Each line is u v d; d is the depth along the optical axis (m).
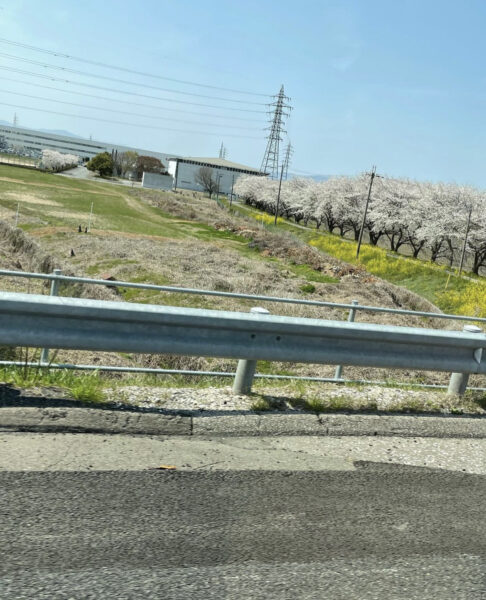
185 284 24.80
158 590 2.58
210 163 171.62
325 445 4.70
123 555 2.84
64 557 2.77
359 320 21.44
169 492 3.58
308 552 3.04
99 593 2.52
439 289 43.75
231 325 5.14
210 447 4.39
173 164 174.50
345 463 4.37
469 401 6.21
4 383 5.02
